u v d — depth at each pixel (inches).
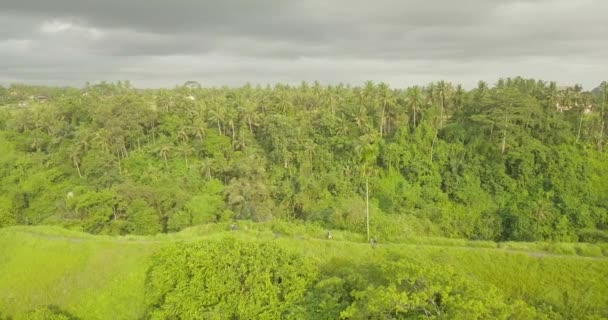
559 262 1612.9
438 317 1023.6
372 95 3816.4
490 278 1596.9
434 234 2785.4
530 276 1578.5
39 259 1876.2
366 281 1327.5
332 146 3555.6
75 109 4429.1
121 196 2800.2
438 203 3171.8
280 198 3169.3
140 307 1626.5
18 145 4047.7
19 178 3572.8
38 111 4367.6
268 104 4121.6
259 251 1536.7
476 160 3277.6
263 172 3253.0
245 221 2202.3
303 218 2950.3
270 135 3612.2
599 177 3110.2
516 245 1780.3
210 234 2004.2
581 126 3457.2
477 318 973.2
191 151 3614.7
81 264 1818.4
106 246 1887.3
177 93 4943.4
